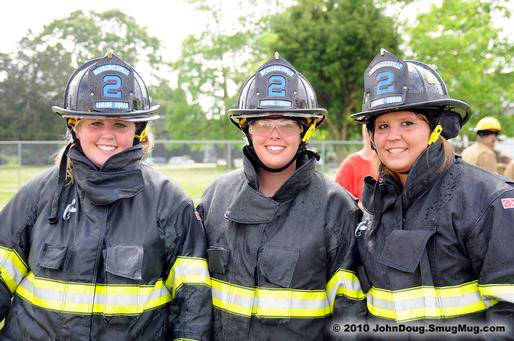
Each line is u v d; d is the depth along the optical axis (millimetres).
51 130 40906
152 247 2424
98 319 2342
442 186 2316
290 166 2717
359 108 23953
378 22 23484
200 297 2502
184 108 36594
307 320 2504
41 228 2453
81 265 2361
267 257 2512
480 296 2215
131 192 2469
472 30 18484
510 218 2105
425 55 19188
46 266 2354
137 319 2363
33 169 14258
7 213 2531
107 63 2461
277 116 2559
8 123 40219
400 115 2379
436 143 2365
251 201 2582
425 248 2260
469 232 2170
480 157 6961
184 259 2520
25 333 2402
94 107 2395
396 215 2406
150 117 2578
